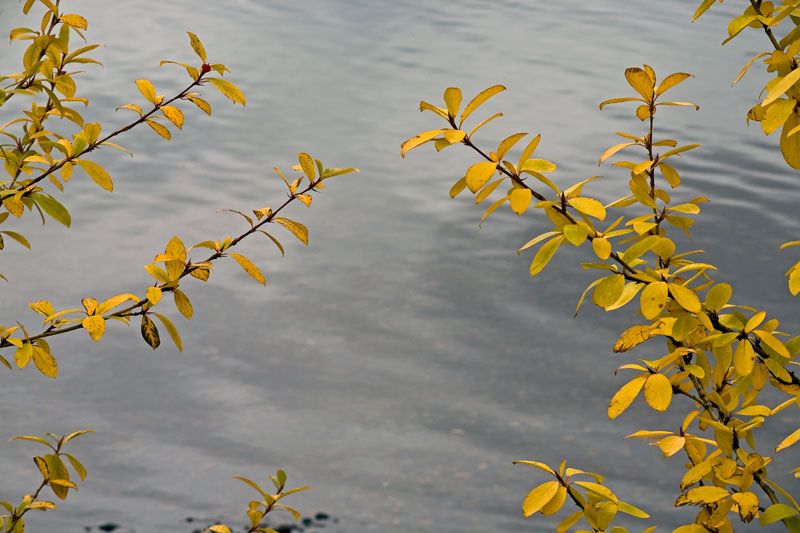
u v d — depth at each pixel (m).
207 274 2.16
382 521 4.80
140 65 11.52
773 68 1.69
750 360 1.65
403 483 5.10
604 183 8.91
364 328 6.60
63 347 6.21
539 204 1.68
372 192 8.77
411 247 7.78
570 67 12.01
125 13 13.67
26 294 6.82
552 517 4.88
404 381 6.02
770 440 5.50
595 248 1.65
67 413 5.57
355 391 5.90
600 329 6.65
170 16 13.66
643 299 1.62
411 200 8.65
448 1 15.30
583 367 6.21
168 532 4.63
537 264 1.67
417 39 13.09
